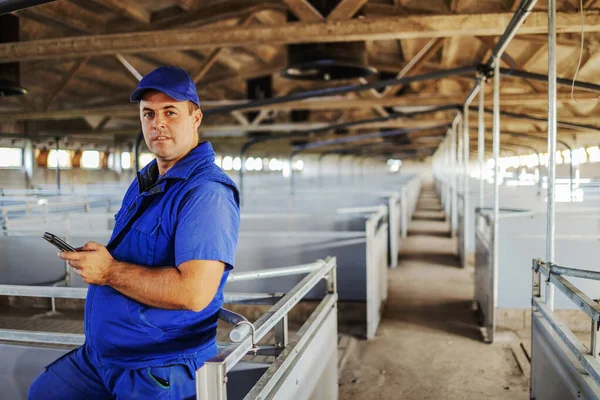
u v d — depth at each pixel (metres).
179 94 1.33
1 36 5.46
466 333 4.36
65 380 1.49
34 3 2.38
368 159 34.75
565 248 4.03
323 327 2.15
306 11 4.70
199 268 1.23
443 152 17.03
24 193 7.92
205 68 6.85
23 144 8.41
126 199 1.56
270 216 5.42
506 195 7.36
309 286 1.96
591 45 5.33
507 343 4.07
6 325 4.14
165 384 1.32
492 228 4.10
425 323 4.66
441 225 12.13
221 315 1.41
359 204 8.62
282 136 10.73
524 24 4.28
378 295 4.62
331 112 15.55
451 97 8.59
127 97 9.33
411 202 13.82
